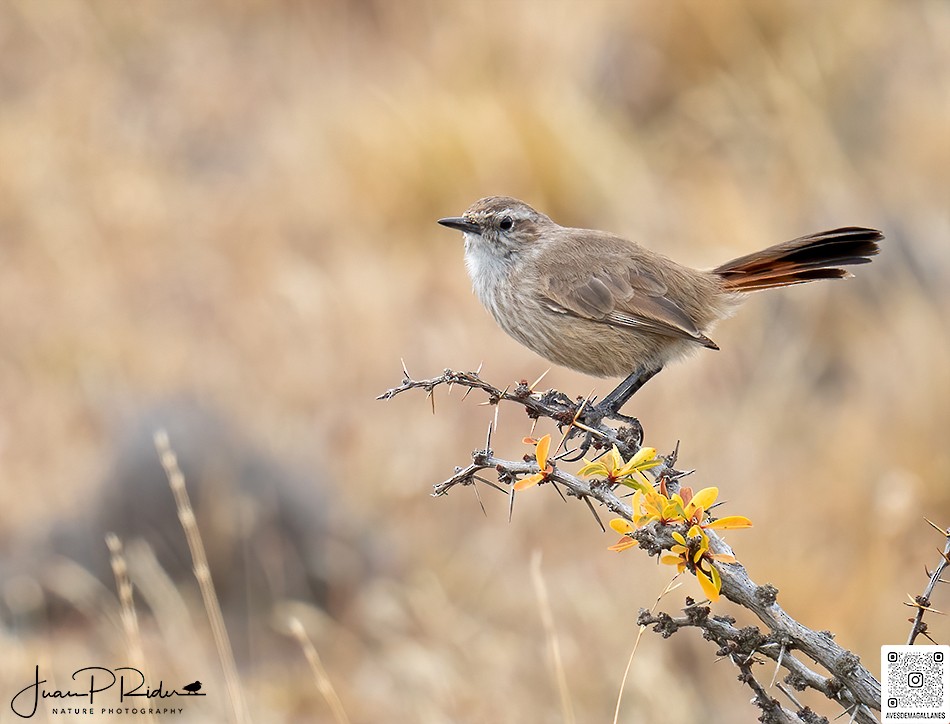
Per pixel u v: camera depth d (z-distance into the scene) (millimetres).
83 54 20859
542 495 12836
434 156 16969
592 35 18734
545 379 14055
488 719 10312
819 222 15820
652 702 10141
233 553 11820
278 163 18328
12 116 19641
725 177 17062
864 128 17656
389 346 14867
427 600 11516
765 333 14445
